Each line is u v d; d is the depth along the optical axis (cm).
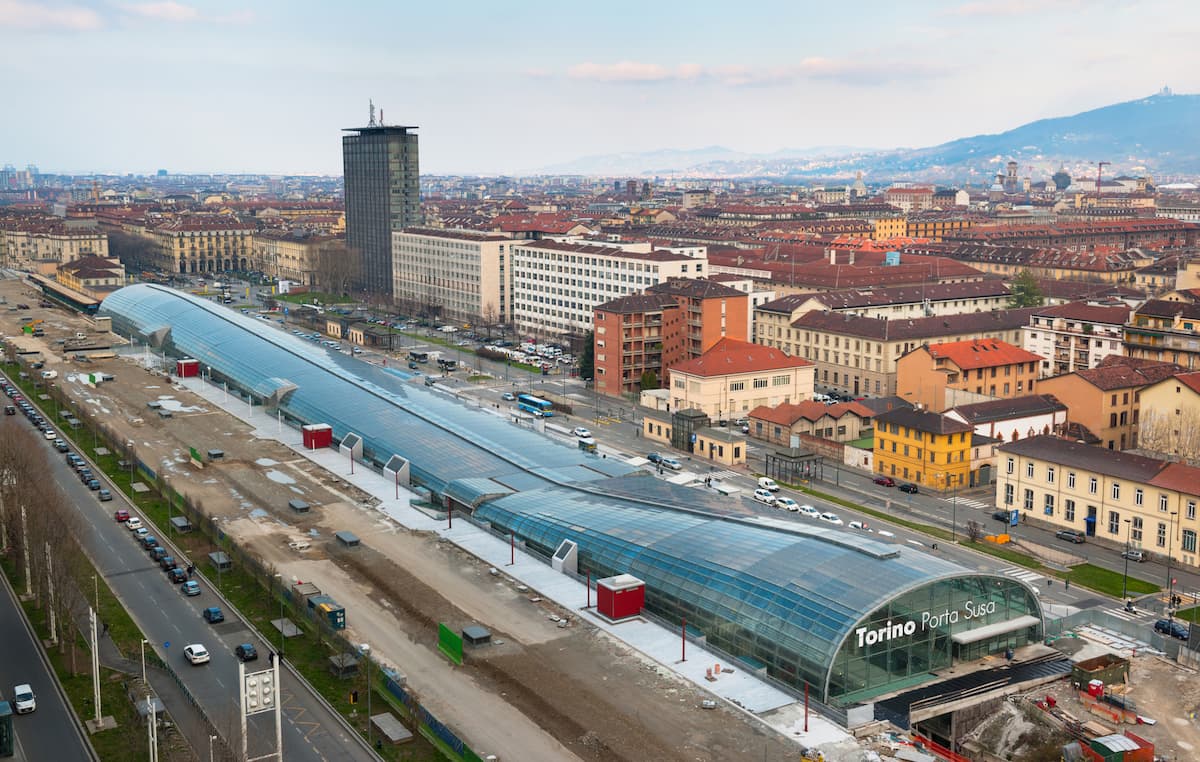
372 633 16275
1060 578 19662
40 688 15000
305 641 16325
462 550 19750
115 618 17175
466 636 15862
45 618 17300
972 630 15675
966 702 14362
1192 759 13338
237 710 14175
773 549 16750
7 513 19650
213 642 16312
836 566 15788
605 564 18125
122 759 13125
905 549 16388
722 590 16150
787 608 15200
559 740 13225
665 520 18900
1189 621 17612
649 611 17088
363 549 19775
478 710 13962
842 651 14400
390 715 13912
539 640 16038
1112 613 18012
